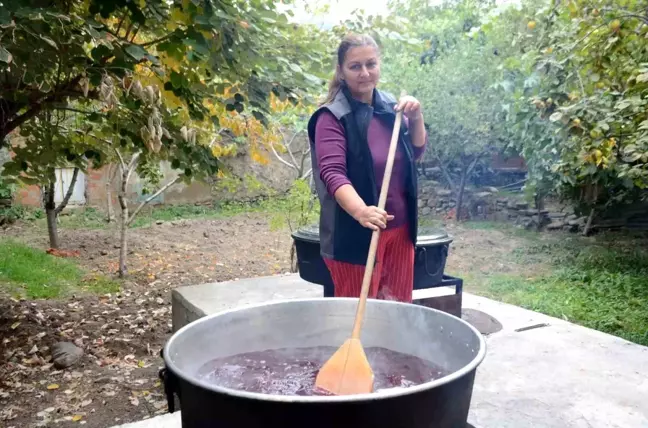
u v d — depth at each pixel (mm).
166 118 3945
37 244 7984
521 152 7559
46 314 4703
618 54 3520
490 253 7211
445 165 9867
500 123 7922
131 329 4484
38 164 4625
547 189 7523
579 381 2217
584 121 3492
